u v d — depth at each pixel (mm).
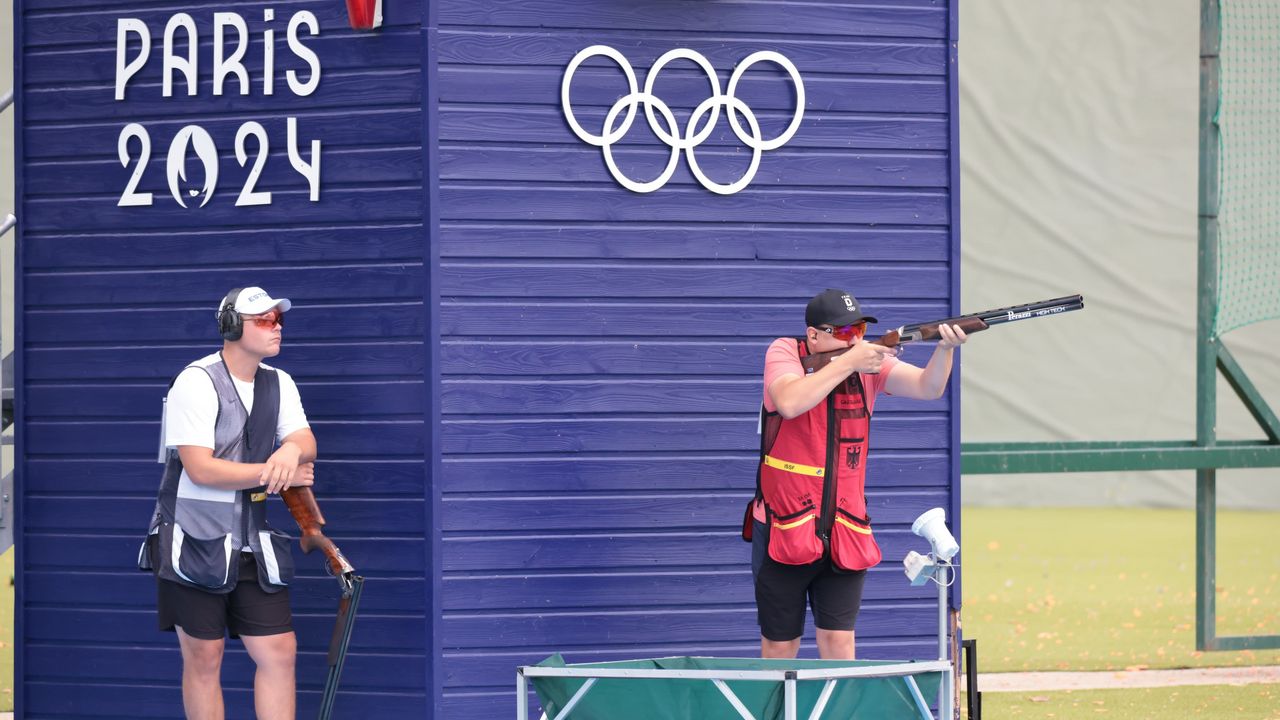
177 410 10805
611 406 12211
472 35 11875
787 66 12555
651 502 12297
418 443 11898
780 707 9320
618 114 12211
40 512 12789
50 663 12758
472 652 11867
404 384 11938
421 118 11836
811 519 11008
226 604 11133
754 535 11438
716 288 12430
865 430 11250
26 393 12828
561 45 12078
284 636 11219
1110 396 35906
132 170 12586
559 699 10141
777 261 12562
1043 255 35969
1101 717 15406
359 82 12000
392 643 11977
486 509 11922
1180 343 35688
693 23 12375
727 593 12422
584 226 12148
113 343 12625
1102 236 35812
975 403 36312
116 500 12602
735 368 12469
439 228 11797
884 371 11562
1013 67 35844
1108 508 38594
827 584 11289
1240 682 17578
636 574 12258
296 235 12180
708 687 9531
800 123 12617
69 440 12719
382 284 11969
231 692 12297
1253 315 28453
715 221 12445
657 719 9805
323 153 12109
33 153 12805
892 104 12805
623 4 12219
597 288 12172
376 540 12008
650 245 12289
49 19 12773
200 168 12422
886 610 12758
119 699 12602
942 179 12938
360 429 12047
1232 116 29641
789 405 10711
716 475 12422
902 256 12844
